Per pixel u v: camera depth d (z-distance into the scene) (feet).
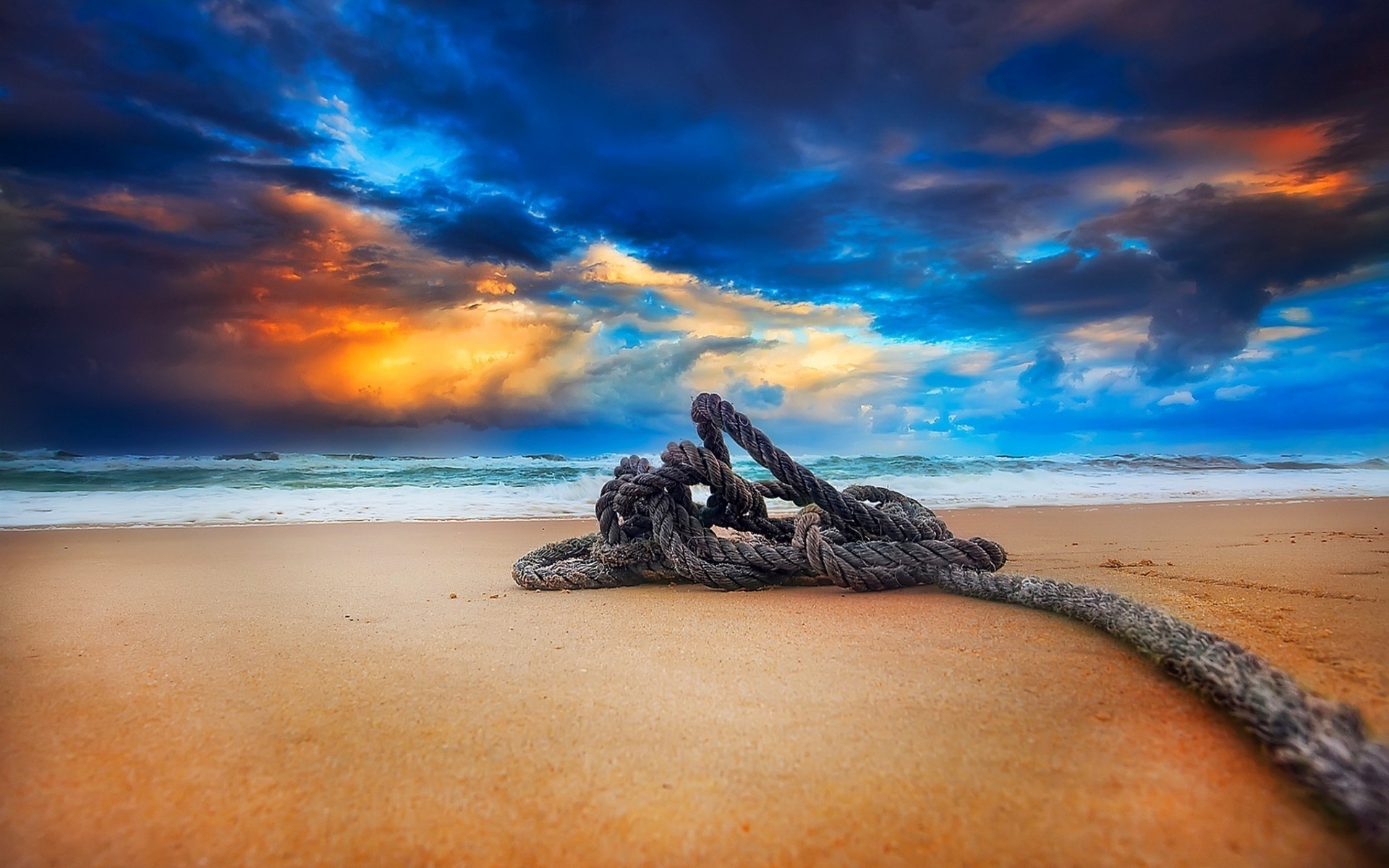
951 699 2.87
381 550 8.68
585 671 3.36
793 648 3.68
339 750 2.50
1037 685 2.98
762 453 5.48
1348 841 1.85
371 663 3.52
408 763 2.39
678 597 5.19
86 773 2.33
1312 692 2.58
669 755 2.43
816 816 2.05
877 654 3.53
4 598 5.42
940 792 2.16
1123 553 7.54
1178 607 4.57
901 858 1.86
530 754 2.45
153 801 2.17
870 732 2.58
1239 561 6.78
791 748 2.47
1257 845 1.86
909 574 5.10
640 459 6.09
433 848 1.93
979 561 5.16
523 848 1.93
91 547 8.99
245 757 2.45
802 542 5.54
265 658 3.65
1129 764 2.28
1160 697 2.78
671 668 3.38
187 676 3.34
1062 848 1.88
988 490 19.04
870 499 6.40
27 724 2.73
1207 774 2.19
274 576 6.62
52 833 1.99
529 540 9.94
